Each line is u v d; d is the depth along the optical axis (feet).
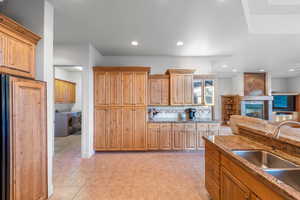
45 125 7.01
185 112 16.22
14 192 5.40
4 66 5.49
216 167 6.48
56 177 9.75
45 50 7.50
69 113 21.47
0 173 5.00
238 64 19.88
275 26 10.85
